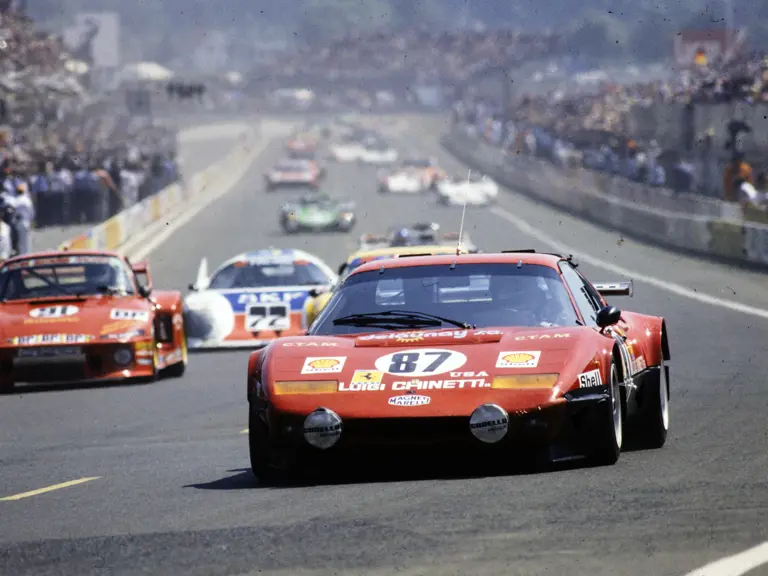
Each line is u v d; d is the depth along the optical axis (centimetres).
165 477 3216
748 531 2155
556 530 2202
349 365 2839
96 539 2350
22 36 15075
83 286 5981
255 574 1995
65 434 4403
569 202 19250
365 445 2752
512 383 2742
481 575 1927
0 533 2492
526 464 2878
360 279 3212
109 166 17338
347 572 1980
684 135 15288
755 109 13688
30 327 5678
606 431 2830
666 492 2530
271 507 2580
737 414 3969
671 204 14500
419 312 3072
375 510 2459
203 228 17288
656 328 3438
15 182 12056
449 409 2708
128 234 15712
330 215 16375
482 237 15150
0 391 5772
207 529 2378
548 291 3102
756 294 8594
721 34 18150
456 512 2391
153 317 5838
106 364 5672
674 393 4600
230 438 4078
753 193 12519
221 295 7225
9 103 14812
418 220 18138
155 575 2022
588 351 2834
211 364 6488
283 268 7488
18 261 6056
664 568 1933
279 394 2802
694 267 10881
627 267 11119
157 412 4872
